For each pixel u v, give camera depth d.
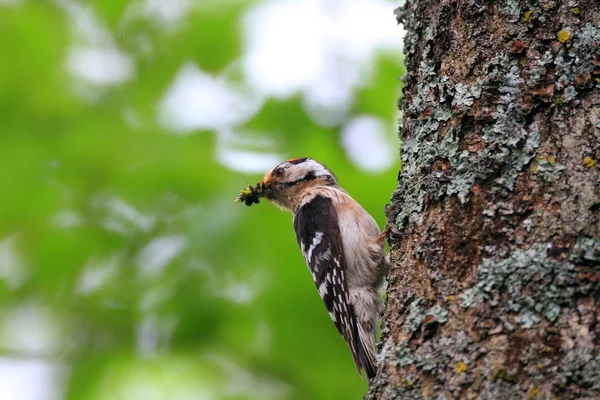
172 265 11.68
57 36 12.96
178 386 11.65
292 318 11.52
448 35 7.08
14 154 12.23
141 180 11.92
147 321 11.81
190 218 11.71
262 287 11.59
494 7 6.84
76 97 12.77
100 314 11.87
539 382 5.41
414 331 6.17
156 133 12.34
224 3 12.96
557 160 6.11
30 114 12.56
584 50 6.36
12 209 12.03
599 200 5.84
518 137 6.30
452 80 6.88
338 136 12.34
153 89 12.77
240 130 12.46
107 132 12.34
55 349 11.73
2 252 12.09
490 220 6.18
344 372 11.58
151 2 13.07
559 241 5.81
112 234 11.94
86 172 12.12
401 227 6.98
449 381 5.77
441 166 6.68
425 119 7.01
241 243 11.51
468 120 6.62
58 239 11.97
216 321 11.66
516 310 5.73
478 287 5.96
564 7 6.55
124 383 11.51
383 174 11.77
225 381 11.78
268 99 12.55
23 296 11.98
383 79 12.60
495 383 5.54
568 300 5.60
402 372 6.07
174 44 12.91
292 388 11.73
